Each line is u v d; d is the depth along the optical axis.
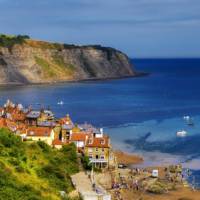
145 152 172.62
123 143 187.00
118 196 117.75
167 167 150.38
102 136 148.88
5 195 76.12
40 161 111.62
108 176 131.62
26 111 173.00
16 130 138.12
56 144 135.62
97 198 103.31
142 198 119.88
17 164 97.62
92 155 139.38
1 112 169.75
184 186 131.62
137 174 140.25
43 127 143.75
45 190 90.44
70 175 117.50
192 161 160.12
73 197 99.62
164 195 123.25
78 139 141.88
